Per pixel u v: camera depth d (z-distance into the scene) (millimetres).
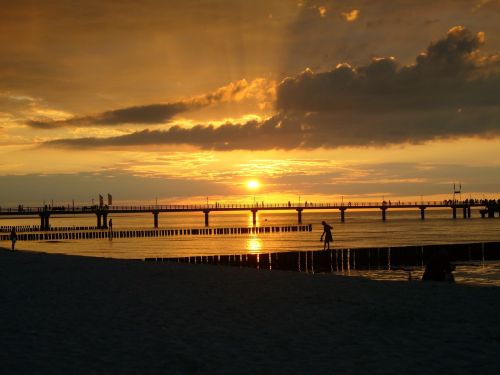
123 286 14289
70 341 8234
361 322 9531
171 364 6969
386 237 68000
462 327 8977
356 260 37469
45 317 10156
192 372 6637
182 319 9953
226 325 9422
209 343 8117
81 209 104312
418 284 14211
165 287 14070
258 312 10602
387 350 7598
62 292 13297
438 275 16109
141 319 9961
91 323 9609
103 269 18344
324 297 12234
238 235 85688
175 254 47031
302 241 65125
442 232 80000
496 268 32125
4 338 8438
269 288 13766
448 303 11203
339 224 127875
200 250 52281
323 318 9930
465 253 39281
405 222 137500
